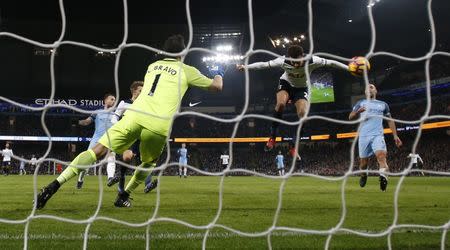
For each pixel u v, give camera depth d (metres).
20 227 4.04
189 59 40.28
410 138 37.25
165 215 5.02
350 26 35.44
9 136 38.03
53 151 40.66
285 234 3.79
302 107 6.51
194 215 5.06
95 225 4.19
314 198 7.52
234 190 9.84
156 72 4.95
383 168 8.50
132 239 3.54
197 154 42.25
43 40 39.84
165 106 4.79
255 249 3.23
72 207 5.66
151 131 4.77
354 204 6.44
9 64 39.66
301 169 39.44
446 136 35.50
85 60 41.16
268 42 39.22
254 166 40.72
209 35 39.94
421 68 37.47
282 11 35.03
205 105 44.31
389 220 4.73
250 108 44.09
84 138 40.28
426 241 3.52
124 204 5.77
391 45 37.81
